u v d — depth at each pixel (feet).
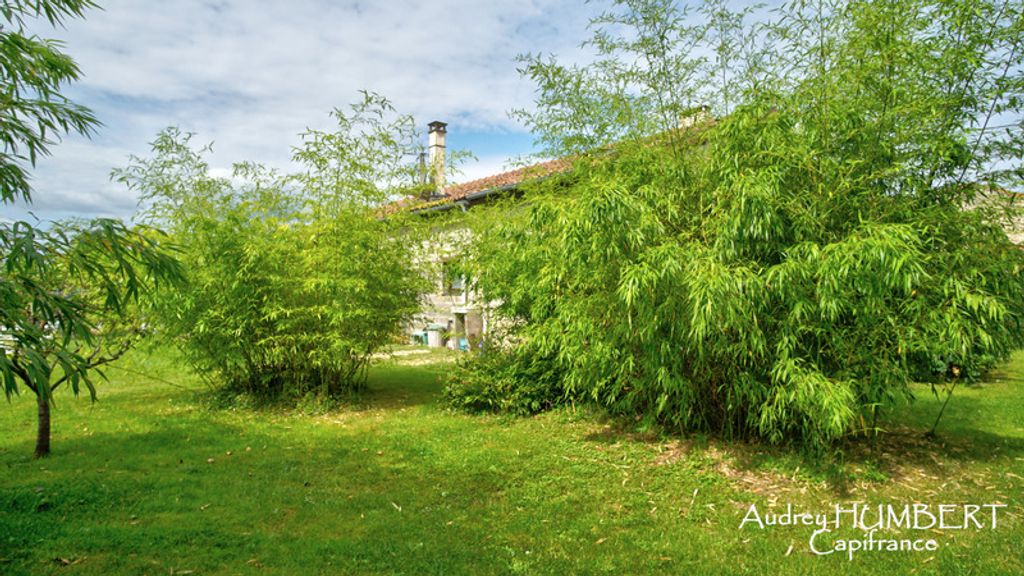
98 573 8.70
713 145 14.16
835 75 13.48
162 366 22.93
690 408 14.85
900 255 10.42
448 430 18.34
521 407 20.20
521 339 21.17
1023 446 15.38
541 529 10.62
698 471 13.70
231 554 9.44
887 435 16.30
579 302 14.66
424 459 15.19
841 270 10.70
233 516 11.16
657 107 15.88
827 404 11.22
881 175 12.71
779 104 13.55
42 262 7.16
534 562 9.27
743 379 13.14
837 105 13.08
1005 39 12.64
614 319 14.05
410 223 22.86
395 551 9.62
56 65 9.29
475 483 13.26
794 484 12.80
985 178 13.44
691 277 11.46
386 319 22.71
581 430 17.92
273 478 13.65
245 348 21.71
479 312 24.06
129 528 10.36
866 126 12.89
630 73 15.75
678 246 12.14
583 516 11.25
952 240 13.34
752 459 14.16
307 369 22.39
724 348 12.87
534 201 17.61
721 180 13.48
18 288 7.29
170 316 20.10
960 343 11.69
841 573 8.93
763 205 11.76
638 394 16.31
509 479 13.52
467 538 10.21
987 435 16.38
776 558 9.45
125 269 8.63
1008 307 13.07
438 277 25.46
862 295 12.09
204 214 22.77
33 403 22.72
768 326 12.87
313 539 10.11
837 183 12.80
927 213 13.00
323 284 19.93
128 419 20.16
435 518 11.16
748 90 14.23
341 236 21.11
